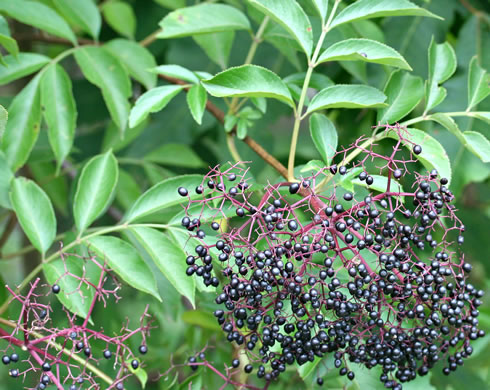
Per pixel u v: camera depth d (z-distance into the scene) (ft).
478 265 5.39
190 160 5.28
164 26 4.61
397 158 5.02
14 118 4.68
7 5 4.71
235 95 4.37
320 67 5.14
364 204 4.24
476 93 4.54
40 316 4.35
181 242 4.43
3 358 4.29
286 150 5.63
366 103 4.40
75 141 5.60
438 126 4.98
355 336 4.21
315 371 4.59
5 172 4.56
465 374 5.04
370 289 4.18
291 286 4.15
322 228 4.20
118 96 4.75
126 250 4.45
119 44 4.85
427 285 4.18
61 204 5.49
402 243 4.22
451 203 4.34
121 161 5.25
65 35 4.77
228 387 4.75
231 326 4.24
